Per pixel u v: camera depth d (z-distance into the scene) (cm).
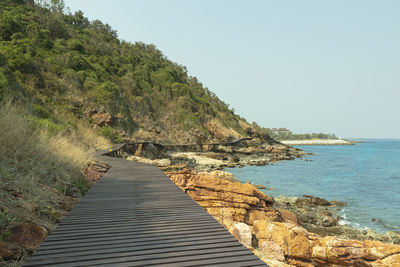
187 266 244
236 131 8262
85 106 3991
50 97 3606
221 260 258
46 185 560
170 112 6444
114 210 465
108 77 5369
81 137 2628
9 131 589
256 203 1107
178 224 382
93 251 276
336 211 1655
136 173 1006
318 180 2894
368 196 2167
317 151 9762
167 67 9688
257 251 716
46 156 672
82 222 389
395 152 10569
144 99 6012
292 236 717
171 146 5094
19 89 2625
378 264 647
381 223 1436
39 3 7050
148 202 533
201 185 1127
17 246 312
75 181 717
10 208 381
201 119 6994
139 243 302
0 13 4912
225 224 920
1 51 3381
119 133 4119
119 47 8881
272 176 3045
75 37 6512
